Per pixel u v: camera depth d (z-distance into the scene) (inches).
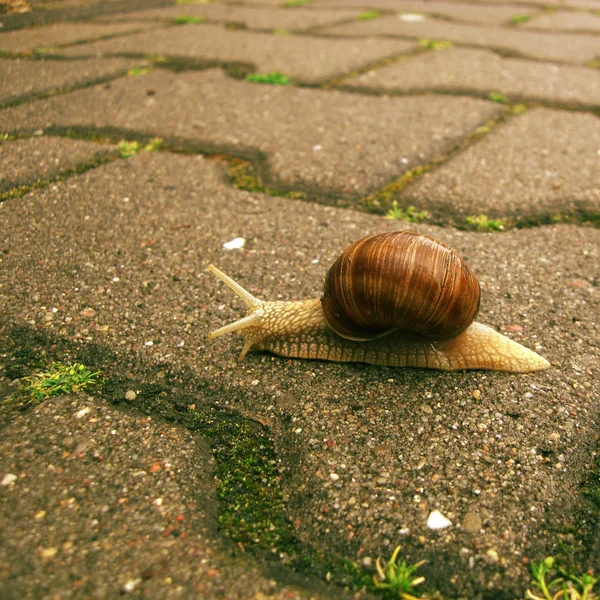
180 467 5.4
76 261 7.8
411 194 9.6
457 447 5.6
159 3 23.3
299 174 10.0
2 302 7.1
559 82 14.5
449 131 11.5
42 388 6.1
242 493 5.3
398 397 6.2
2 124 11.3
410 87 13.9
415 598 4.5
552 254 8.3
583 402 6.1
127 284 7.5
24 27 18.8
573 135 11.6
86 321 6.9
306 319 6.8
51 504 5.0
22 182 9.5
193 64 15.3
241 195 9.5
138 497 5.1
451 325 6.3
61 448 5.5
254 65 15.3
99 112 12.0
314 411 6.0
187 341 6.7
